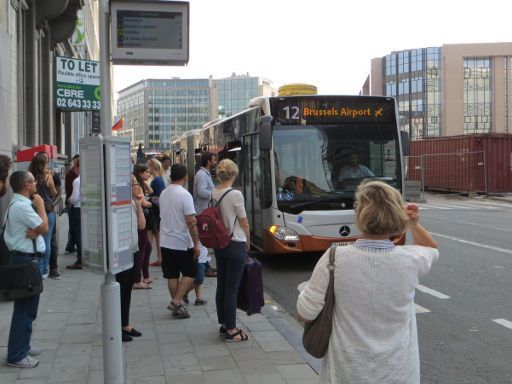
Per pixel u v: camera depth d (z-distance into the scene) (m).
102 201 3.88
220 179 5.86
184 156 20.61
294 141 9.81
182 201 6.46
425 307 7.36
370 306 2.55
